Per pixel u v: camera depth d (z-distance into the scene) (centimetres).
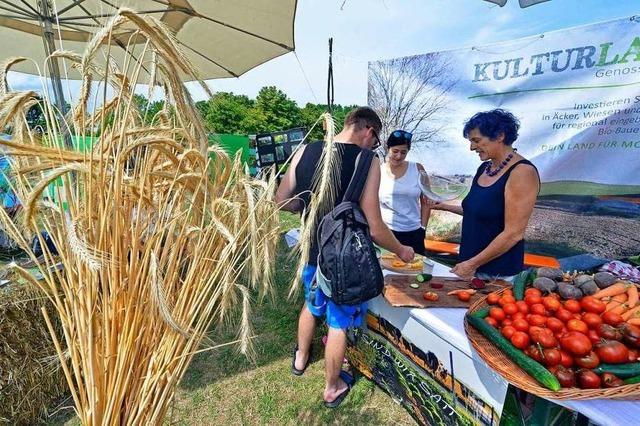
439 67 380
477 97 360
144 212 89
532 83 319
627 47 265
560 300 132
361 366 219
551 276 146
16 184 80
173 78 70
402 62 407
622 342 111
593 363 105
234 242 87
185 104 72
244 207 97
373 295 158
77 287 82
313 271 187
